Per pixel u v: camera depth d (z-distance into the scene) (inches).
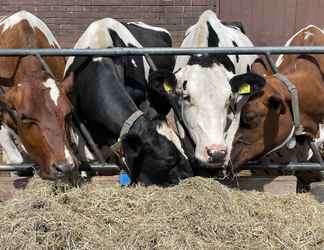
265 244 131.0
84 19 341.4
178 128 166.4
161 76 159.5
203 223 133.0
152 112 160.2
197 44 186.9
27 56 170.2
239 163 161.5
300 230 136.8
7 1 336.5
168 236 128.6
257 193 154.6
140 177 155.6
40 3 337.7
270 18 331.3
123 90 168.4
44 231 130.2
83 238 129.0
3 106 157.6
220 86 155.6
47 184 146.2
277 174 187.8
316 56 184.4
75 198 140.3
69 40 343.0
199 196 139.2
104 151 178.5
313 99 174.6
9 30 198.8
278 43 331.6
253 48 160.4
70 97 173.9
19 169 169.6
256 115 157.9
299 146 184.4
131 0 339.6
